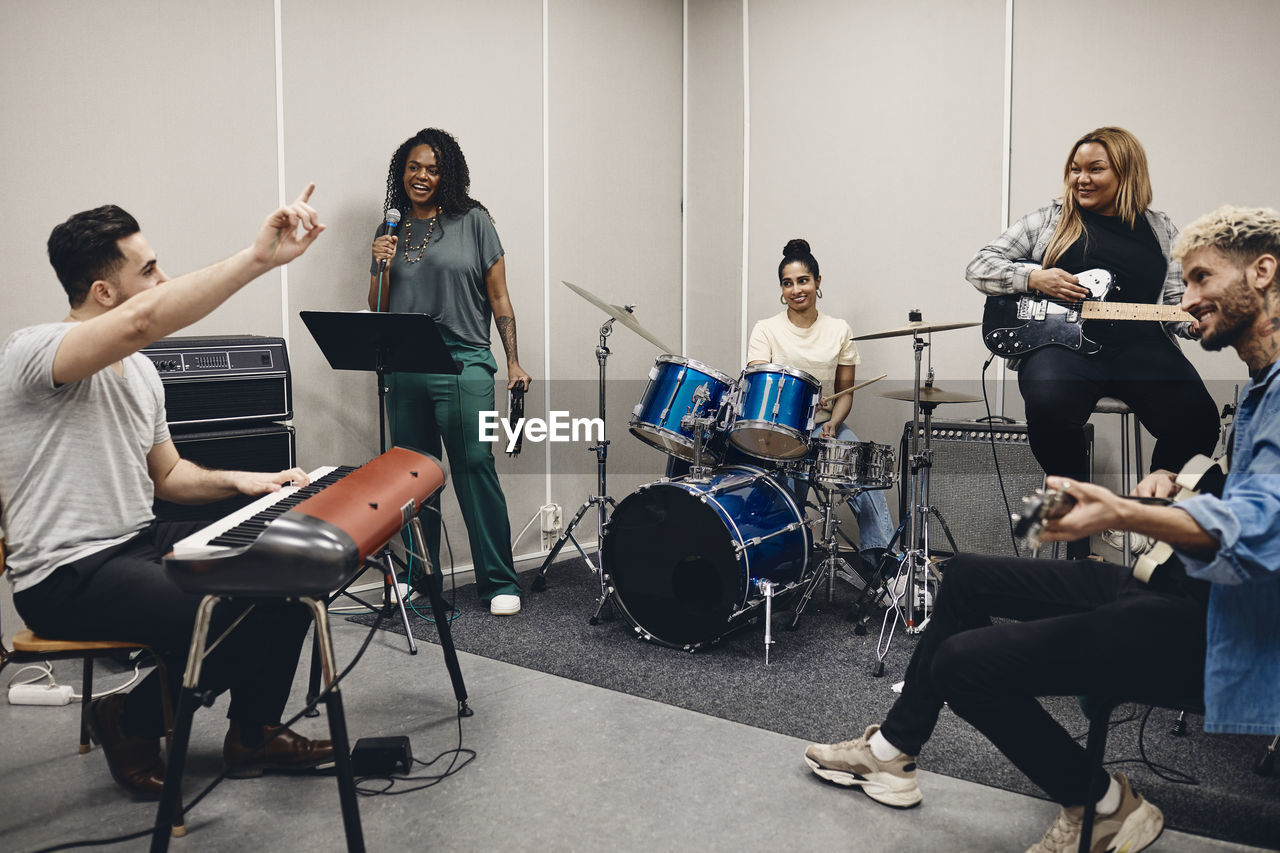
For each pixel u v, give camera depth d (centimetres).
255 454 291
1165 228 303
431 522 358
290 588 154
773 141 464
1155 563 162
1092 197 300
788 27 455
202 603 160
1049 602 185
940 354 422
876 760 205
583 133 438
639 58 465
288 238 163
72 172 288
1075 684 158
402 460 211
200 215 316
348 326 295
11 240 278
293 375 342
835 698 268
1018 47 392
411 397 352
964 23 404
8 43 274
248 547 152
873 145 434
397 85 365
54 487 184
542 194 422
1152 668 154
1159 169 365
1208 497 137
